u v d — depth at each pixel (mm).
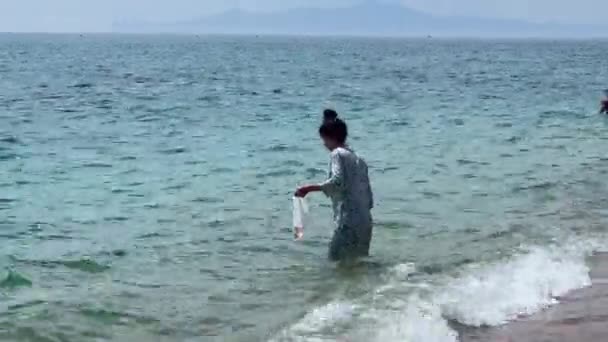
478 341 6395
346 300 7441
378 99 38688
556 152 19281
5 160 17453
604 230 10656
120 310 7320
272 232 10680
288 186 14422
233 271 8711
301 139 22047
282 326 6770
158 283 8258
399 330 6500
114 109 31391
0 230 10820
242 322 6969
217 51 144750
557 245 9703
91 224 11258
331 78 59094
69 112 29734
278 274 8547
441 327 6613
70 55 109562
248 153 19016
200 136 22609
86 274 8625
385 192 13625
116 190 13953
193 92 42281
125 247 9883
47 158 17859
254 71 69438
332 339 6297
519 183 14594
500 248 9570
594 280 8195
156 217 11719
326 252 9539
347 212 8820
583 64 99875
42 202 12867
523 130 24656
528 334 6586
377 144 20703
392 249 9547
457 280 8055
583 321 6930
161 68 73312
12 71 62562
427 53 149375
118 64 81438
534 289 7797
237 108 32656
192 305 7484
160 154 18750
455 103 36562
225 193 13680
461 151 19344
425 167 16547
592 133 23828
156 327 6871
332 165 8703
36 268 8836
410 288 7789
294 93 42438
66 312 7230
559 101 38594
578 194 13547
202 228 10969
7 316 7066
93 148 19734
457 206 12438
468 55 138500
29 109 30625
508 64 96500
